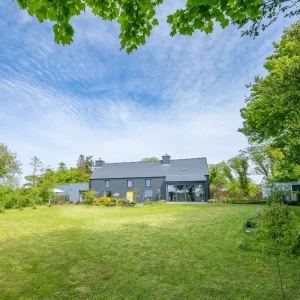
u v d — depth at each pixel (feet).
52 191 82.02
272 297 12.17
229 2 7.71
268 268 15.94
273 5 10.77
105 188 101.40
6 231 31.83
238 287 13.39
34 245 23.88
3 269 17.06
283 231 12.64
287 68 23.11
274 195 24.25
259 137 46.57
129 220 40.22
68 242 24.98
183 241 24.09
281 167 49.37
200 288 13.43
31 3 7.47
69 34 8.16
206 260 18.02
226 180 98.43
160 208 61.93
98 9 8.82
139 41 9.68
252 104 40.04
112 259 18.98
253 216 38.19
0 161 97.04
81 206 74.13
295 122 28.27
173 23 8.95
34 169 117.19
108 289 13.69
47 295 13.12
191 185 89.15
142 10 8.78
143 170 102.58
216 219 37.52
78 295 13.06
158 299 12.38
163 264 17.51
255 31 11.89
